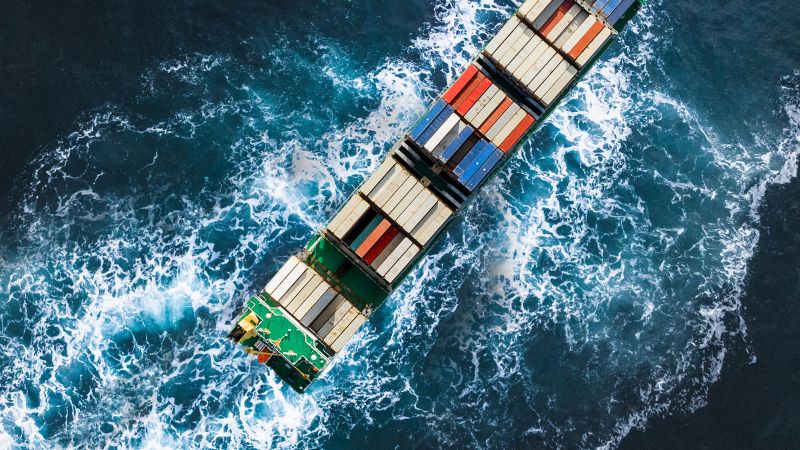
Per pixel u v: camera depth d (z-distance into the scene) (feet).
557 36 244.83
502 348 287.69
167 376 279.49
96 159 294.46
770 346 295.07
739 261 303.48
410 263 241.76
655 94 317.83
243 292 286.66
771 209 309.63
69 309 282.97
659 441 283.79
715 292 299.99
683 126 316.19
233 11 311.68
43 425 275.59
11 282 284.00
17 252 286.05
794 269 302.86
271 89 305.73
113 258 287.48
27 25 303.68
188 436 276.00
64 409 276.41
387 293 241.55
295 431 278.05
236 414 278.05
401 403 280.92
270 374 281.13
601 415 285.23
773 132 318.45
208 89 303.48
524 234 298.97
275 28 311.47
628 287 298.15
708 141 315.78
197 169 295.89
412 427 279.28
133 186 293.02
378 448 276.82
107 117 298.15
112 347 280.92
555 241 299.79
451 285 291.38
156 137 297.94
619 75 317.42
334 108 305.53
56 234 288.10
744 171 313.73
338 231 230.27
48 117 296.10
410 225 231.50
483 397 283.18
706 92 320.29
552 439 281.95
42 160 292.81
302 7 314.96
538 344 289.33
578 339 291.38
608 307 295.69
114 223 289.94
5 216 288.10
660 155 312.71
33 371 278.26
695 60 322.75
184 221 291.17
